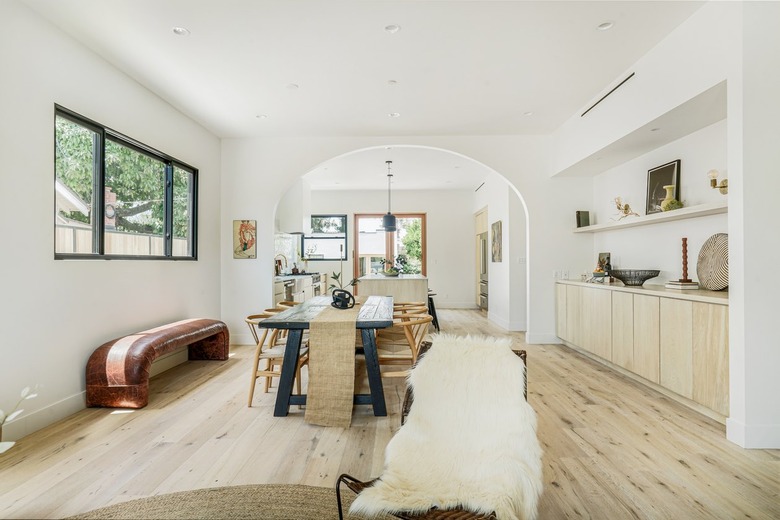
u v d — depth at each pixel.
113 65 3.54
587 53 3.37
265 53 3.35
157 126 4.21
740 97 2.49
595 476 2.18
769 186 2.49
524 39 3.15
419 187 9.65
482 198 9.09
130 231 3.92
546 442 2.60
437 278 10.07
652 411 3.14
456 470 1.56
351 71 3.67
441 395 1.85
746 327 2.50
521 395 1.78
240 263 5.66
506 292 6.94
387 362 3.21
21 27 2.66
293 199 7.56
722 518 1.82
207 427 2.87
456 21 2.90
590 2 2.70
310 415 2.92
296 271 8.25
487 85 3.97
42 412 2.82
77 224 3.25
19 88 2.65
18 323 2.64
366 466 2.32
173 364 4.51
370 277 6.86
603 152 4.33
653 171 4.24
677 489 2.05
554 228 5.62
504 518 1.26
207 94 4.17
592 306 4.62
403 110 4.62
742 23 2.47
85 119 3.21
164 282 4.31
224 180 5.66
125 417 3.04
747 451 2.45
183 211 4.88
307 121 4.98
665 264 4.14
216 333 4.56
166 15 2.82
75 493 2.02
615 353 4.14
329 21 2.90
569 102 4.41
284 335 4.48
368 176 8.34
